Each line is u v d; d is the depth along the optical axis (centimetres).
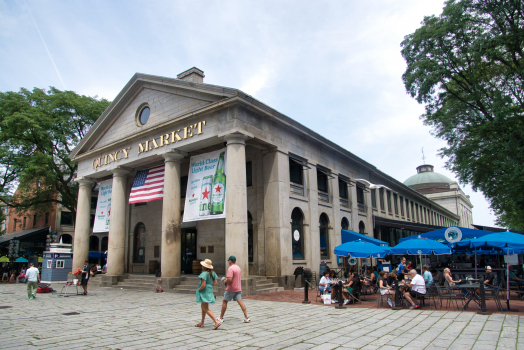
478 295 1177
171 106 2095
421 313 1078
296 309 1213
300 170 2281
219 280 1622
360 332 833
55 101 3162
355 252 1552
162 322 987
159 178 2133
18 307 1326
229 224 1666
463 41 2169
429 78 2116
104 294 1792
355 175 3041
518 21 2022
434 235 1939
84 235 2572
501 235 1306
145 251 2680
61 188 3441
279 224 1922
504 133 2177
